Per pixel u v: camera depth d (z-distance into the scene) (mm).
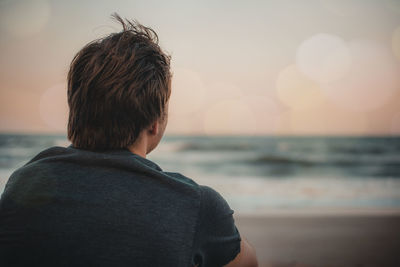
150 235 661
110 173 721
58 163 741
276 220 5516
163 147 30078
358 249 4020
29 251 646
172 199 712
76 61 821
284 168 19047
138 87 779
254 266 840
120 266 638
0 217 689
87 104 778
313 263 3570
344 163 20766
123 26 882
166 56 893
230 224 770
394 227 5023
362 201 8156
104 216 664
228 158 23141
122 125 777
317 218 5641
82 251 640
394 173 16281
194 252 691
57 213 667
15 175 762
